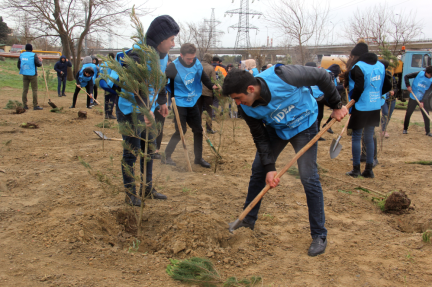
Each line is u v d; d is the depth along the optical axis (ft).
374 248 9.77
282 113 9.16
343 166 19.31
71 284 7.37
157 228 10.61
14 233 9.51
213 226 10.12
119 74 9.58
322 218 9.67
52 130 25.32
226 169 17.54
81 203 11.68
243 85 8.16
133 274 8.10
